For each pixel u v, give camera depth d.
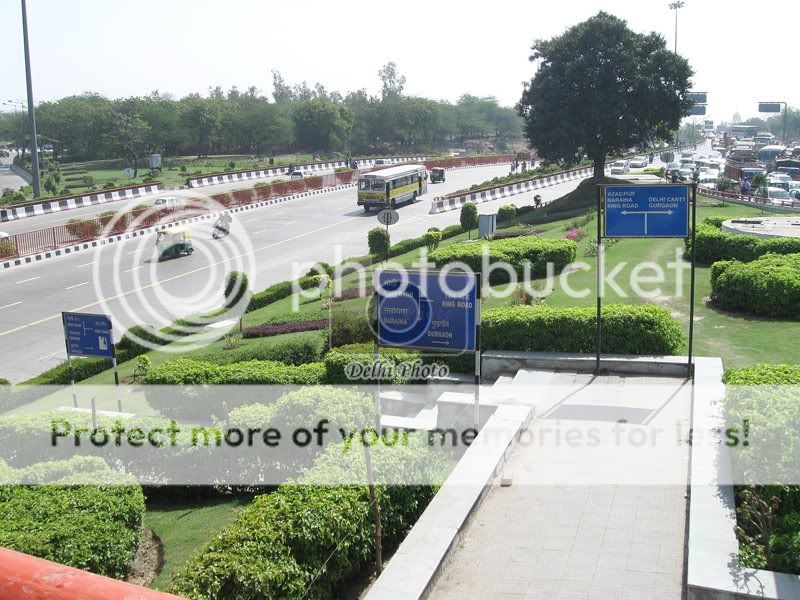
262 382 13.06
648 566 6.85
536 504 8.15
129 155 80.94
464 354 13.49
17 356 19.97
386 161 89.44
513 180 57.38
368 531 7.53
